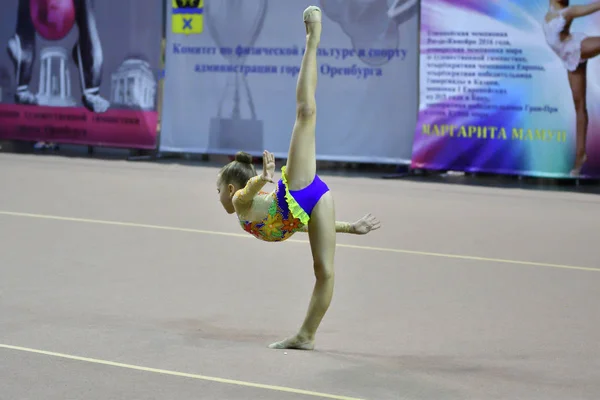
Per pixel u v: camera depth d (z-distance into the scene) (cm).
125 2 2980
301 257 1550
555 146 2447
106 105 3047
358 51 2678
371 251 1627
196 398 842
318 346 1039
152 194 2273
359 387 884
